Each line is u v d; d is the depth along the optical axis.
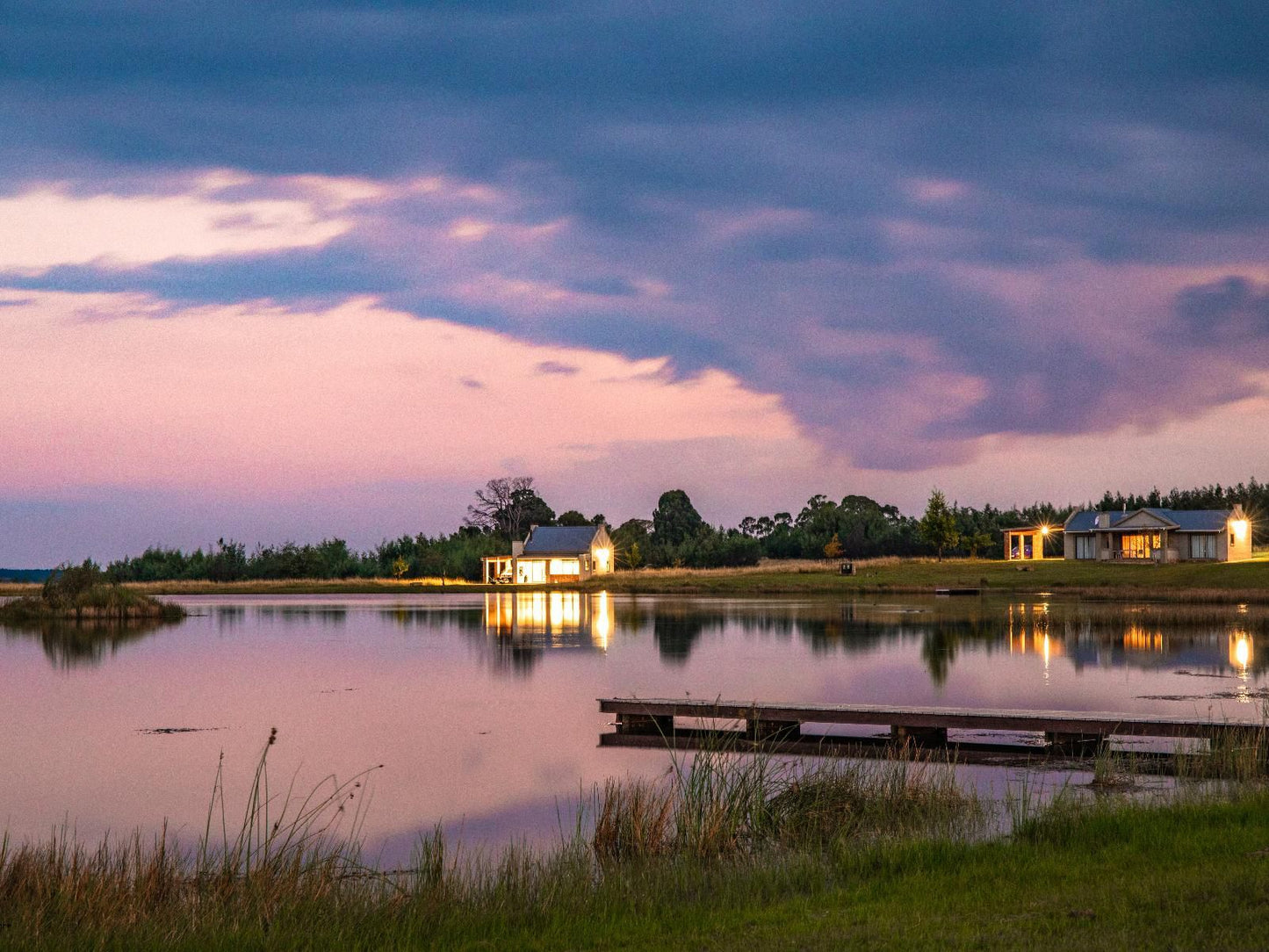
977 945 7.72
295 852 11.64
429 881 10.55
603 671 31.06
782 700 24.66
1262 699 23.81
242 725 22.44
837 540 127.50
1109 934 7.76
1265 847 9.88
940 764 17.42
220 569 114.75
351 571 117.75
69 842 13.70
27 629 48.34
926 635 41.25
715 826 12.02
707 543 137.12
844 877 10.35
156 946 8.61
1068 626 44.12
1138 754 18.08
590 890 10.27
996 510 137.25
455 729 21.64
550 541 110.62
